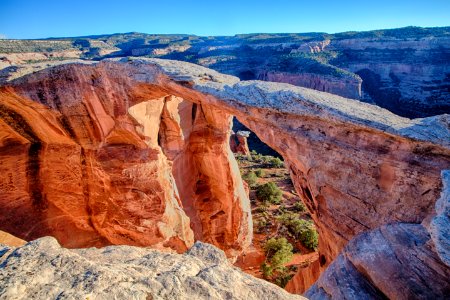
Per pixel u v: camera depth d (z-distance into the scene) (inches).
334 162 321.4
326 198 337.4
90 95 466.3
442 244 183.3
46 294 129.5
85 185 535.8
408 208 277.6
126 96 449.1
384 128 279.6
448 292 202.7
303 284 490.6
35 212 518.3
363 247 252.2
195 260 188.4
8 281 134.3
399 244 238.8
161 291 144.2
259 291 167.9
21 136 524.4
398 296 212.8
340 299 228.1
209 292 151.0
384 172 291.9
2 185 503.2
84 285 136.5
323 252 401.4
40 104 470.0
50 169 533.3
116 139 513.7
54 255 156.9
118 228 536.7
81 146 518.6
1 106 478.6
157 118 529.3
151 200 530.6
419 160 272.2
